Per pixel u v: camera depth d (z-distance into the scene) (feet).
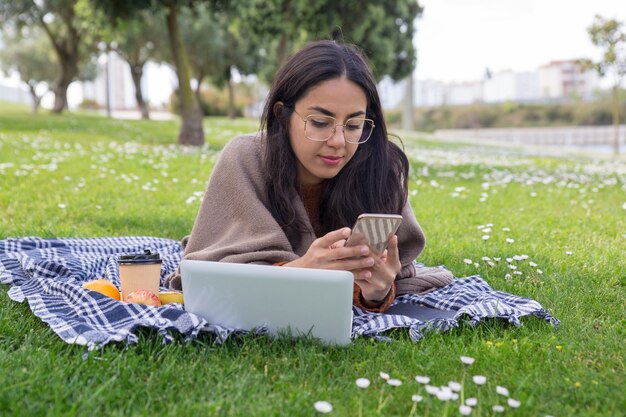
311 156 9.13
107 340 7.94
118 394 6.81
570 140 184.03
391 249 9.41
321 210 10.35
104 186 26.25
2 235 15.78
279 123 9.50
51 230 16.80
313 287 8.34
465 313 9.58
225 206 10.03
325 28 57.88
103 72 155.43
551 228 19.65
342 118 8.91
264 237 9.64
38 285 10.48
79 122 71.97
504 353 8.41
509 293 11.61
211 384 7.29
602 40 78.28
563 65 280.92
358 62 9.11
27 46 138.41
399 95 231.71
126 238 14.80
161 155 39.86
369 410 6.75
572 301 11.39
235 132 70.28
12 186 24.86
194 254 9.79
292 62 9.20
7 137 46.16
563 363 8.16
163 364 7.55
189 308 8.80
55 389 6.68
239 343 8.60
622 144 166.40
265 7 58.54
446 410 6.47
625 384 7.59
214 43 114.93
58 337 8.48
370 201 10.02
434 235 18.29
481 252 15.44
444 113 230.89
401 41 87.30
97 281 9.99
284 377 7.46
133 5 47.91
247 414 6.55
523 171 40.24
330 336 8.54
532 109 220.23
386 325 9.14
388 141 10.35
